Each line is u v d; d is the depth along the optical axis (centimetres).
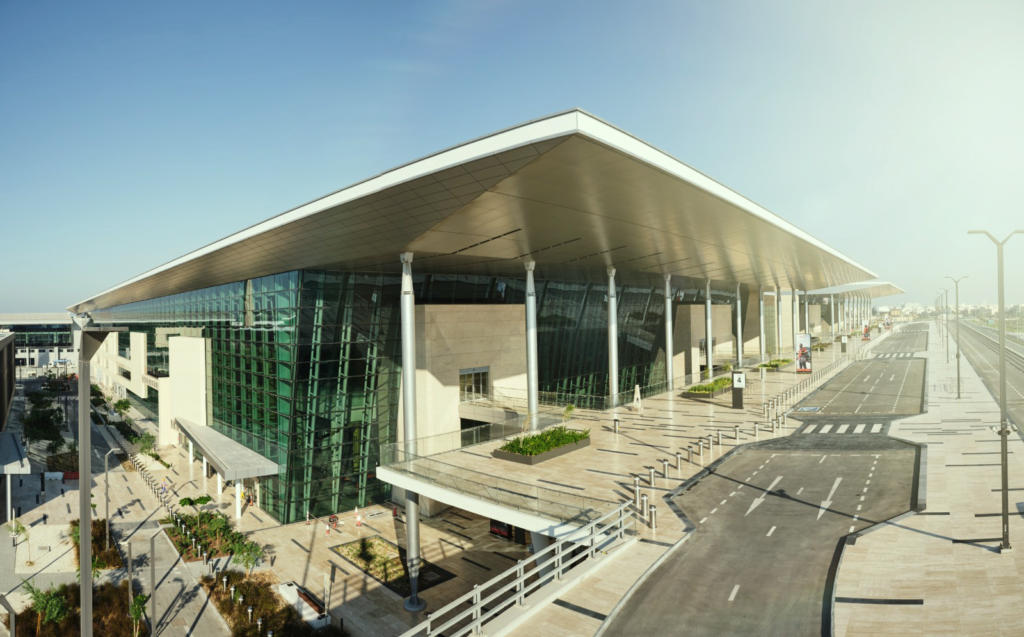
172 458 4734
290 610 2234
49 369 11100
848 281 6781
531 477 2395
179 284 4481
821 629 1295
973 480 2352
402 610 2272
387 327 3619
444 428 3431
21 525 3098
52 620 2238
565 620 1312
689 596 1445
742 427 3434
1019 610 1355
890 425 3512
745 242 3164
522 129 1462
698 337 6812
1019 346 10156
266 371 3559
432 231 2317
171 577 2606
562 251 3155
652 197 2006
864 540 1767
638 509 2020
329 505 3419
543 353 4791
